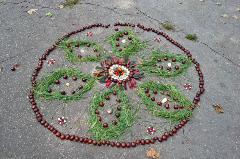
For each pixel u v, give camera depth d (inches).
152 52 50.9
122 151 34.2
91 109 39.3
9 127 35.9
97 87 42.7
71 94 41.3
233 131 37.9
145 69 46.8
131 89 42.8
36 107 38.6
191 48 52.9
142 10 62.8
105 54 49.6
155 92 42.3
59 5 61.7
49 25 55.5
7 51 48.1
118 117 38.3
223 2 68.9
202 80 45.3
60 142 34.7
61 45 50.2
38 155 33.0
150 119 38.5
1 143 33.9
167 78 45.7
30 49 49.0
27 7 60.1
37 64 46.1
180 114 38.9
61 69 44.9
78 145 34.5
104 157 33.3
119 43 52.9
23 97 40.2
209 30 58.3
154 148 34.7
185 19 61.1
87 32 54.7
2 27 53.6
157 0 67.2
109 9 62.1
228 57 51.4
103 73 45.0
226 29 59.1
